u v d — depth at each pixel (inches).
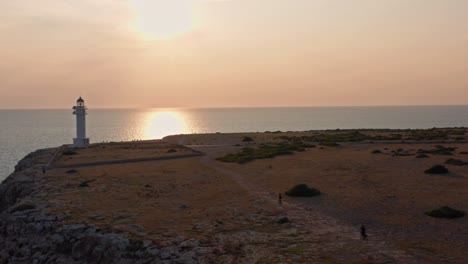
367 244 1213.1
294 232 1352.1
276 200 1786.4
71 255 1403.8
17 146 6939.0
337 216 1515.7
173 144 4522.6
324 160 2896.2
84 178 2468.0
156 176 2490.2
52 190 2148.1
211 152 3695.9
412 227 1360.7
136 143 4756.4
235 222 1485.0
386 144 3885.3
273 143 4261.8
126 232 1411.2
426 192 1827.0
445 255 1111.0
